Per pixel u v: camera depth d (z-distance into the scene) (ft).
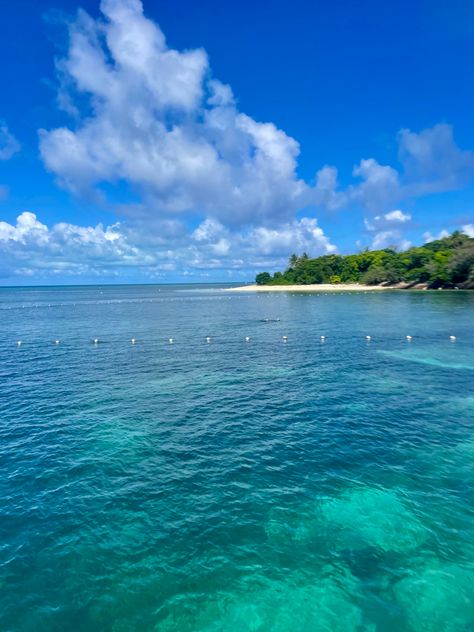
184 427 77.61
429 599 38.55
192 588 39.78
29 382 110.52
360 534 47.09
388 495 54.49
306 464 62.85
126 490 55.83
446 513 50.67
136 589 39.60
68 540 46.06
